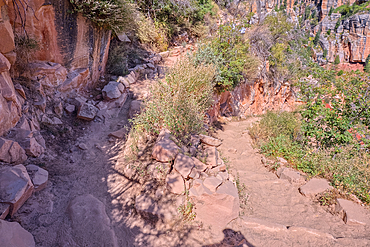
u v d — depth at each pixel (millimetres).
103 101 6449
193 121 5223
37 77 4973
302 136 7441
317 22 106688
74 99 5812
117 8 6695
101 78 7508
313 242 3322
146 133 5047
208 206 3613
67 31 5594
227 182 4066
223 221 3531
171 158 4129
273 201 4383
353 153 6145
